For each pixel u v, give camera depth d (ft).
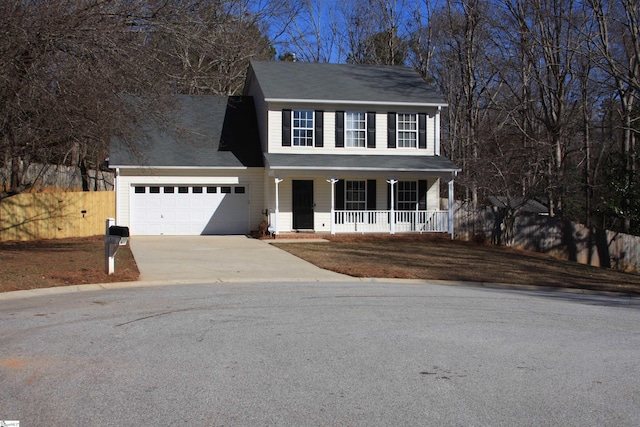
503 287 50.16
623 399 19.33
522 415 17.67
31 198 77.71
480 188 104.88
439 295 41.14
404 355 24.03
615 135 112.78
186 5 50.26
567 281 55.98
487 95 125.59
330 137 88.02
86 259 53.98
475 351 25.05
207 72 104.94
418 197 91.15
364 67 100.27
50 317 29.99
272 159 83.25
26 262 50.19
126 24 47.06
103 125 48.24
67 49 43.55
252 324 29.17
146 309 32.50
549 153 93.71
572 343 27.27
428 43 132.67
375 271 51.93
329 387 19.81
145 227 85.46
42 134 47.16
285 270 51.39
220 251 65.46
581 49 86.22
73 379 20.15
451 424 16.85
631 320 34.55
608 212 89.86
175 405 17.89
